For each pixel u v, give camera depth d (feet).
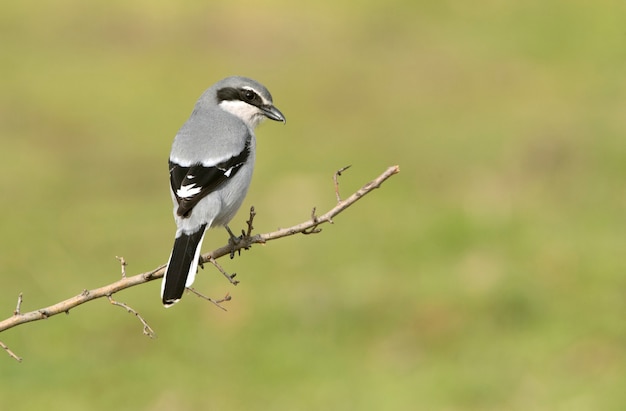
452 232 48.57
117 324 41.78
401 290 42.91
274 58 84.23
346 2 99.30
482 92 74.38
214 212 25.43
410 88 76.28
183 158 26.20
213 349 39.52
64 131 67.36
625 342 38.06
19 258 48.47
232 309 42.24
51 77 78.07
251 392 36.70
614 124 63.46
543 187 54.65
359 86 77.00
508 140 62.34
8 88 75.46
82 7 95.96
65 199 56.13
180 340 40.32
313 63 82.48
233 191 26.20
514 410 34.60
